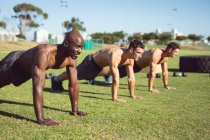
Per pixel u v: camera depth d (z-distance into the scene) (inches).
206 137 184.7
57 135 179.0
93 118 222.4
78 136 178.4
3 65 232.2
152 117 230.2
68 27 3230.8
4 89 350.6
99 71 355.9
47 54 206.8
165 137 182.4
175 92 364.8
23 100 286.0
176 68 780.0
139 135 184.5
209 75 576.7
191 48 2861.7
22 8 2962.6
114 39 3287.4
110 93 346.0
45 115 227.5
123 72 378.9
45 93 332.2
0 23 2664.9
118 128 197.9
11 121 207.3
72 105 233.0
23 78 236.5
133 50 298.5
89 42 1975.9
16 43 1824.6
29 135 178.1
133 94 323.3
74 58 212.8
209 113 249.1
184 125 209.8
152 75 368.8
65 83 423.8
